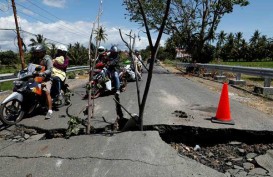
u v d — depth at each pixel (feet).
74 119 16.52
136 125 17.12
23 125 18.78
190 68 75.36
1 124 19.27
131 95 30.96
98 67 28.89
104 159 12.82
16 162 13.00
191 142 17.56
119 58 29.48
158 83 44.01
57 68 23.91
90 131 17.54
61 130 17.85
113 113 21.57
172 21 79.10
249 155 15.15
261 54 357.61
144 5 70.79
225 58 369.71
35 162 12.89
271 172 12.91
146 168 12.13
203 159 14.74
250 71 37.63
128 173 11.74
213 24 79.66
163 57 268.62
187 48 87.10
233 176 12.50
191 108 23.11
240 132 17.28
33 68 20.42
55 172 12.00
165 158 13.09
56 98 23.61
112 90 30.96
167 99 27.63
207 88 37.60
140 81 47.78
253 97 30.27
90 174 11.73
